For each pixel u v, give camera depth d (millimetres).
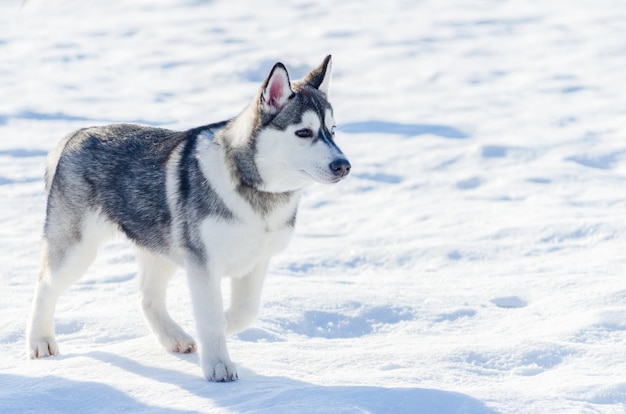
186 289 8961
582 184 15156
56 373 6234
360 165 16688
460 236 11961
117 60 27234
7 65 25891
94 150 7156
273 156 6344
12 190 14602
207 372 6141
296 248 11555
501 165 16656
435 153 17531
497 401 5465
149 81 24562
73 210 7109
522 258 10859
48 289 7105
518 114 21062
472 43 30125
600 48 28750
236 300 6906
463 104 22250
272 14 35844
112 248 11648
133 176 6891
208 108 21578
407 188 15328
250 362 6570
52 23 33781
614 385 5852
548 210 13367
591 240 11438
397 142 18531
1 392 5695
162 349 6961
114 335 7609
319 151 6344
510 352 6777
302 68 26109
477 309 8516
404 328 8070
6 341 7531
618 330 7379
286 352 6836
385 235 12102
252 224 6402
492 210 13562
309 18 34969
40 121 19422
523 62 27203
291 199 6582
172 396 5691
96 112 20594
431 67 26688
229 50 28531
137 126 7328
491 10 36531
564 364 6609
